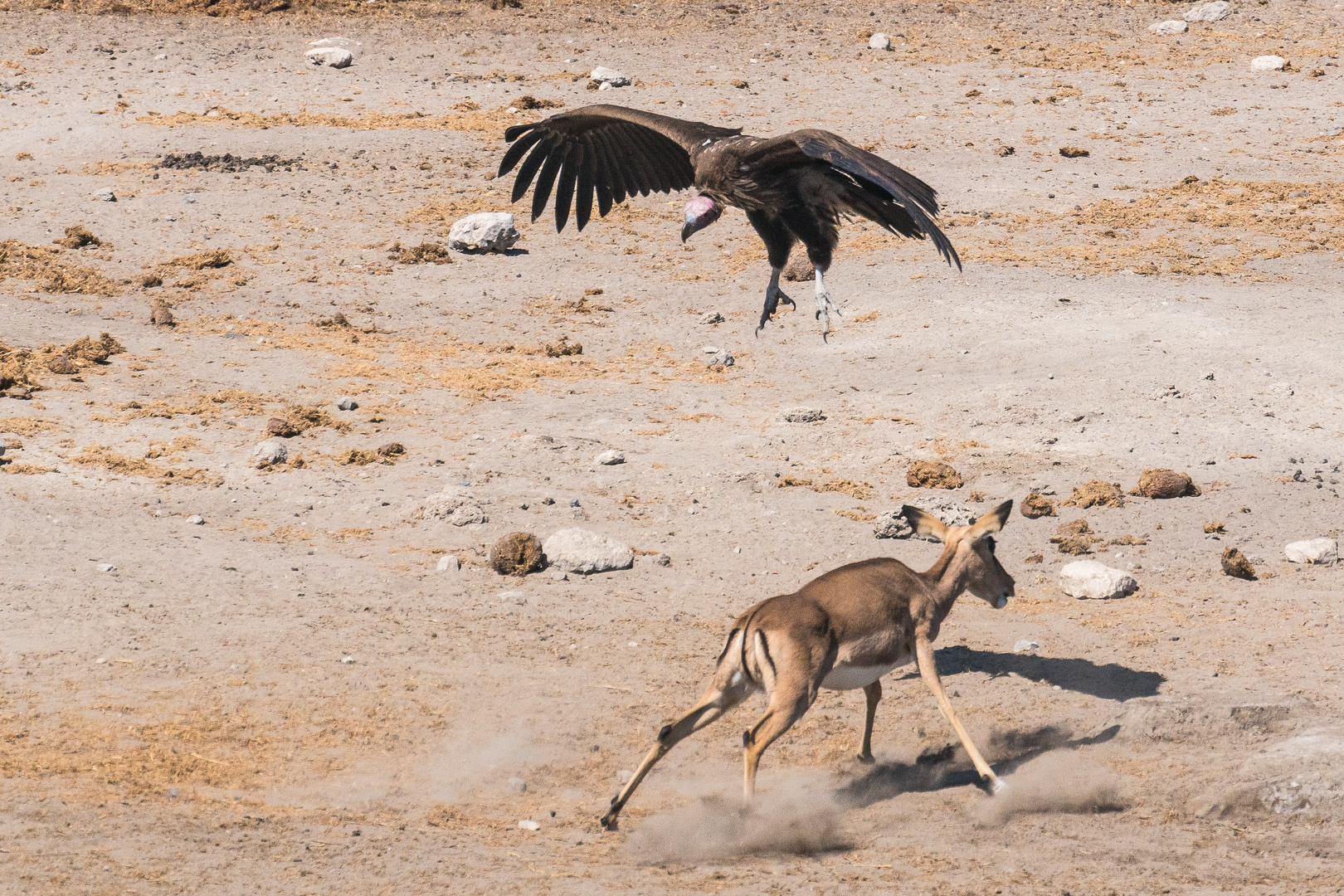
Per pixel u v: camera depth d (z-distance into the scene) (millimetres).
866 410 48750
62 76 88125
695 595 34250
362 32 99750
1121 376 49906
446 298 61719
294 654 29297
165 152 76875
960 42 102375
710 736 26719
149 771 23344
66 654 28484
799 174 19219
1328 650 29984
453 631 31172
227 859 19547
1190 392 48156
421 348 55719
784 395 51125
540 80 90688
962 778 24453
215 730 25391
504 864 20031
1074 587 34375
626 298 62125
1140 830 21953
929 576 25172
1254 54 99562
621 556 35844
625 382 52531
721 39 100812
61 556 33812
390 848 20438
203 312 58531
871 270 64500
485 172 75688
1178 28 104688
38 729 24891
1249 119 86250
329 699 27156
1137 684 28516
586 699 27922
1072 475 41906
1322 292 58969
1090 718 26922
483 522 38281
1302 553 35906
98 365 51125
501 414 48312
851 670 23125
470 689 28047
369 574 34375
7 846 19500
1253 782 22781
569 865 20172
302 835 20875
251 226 68125
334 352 54562
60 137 78438
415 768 24391
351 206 71125
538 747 25609
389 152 78312
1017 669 29656
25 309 56719
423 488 40656
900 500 40562
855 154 17141
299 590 32969
